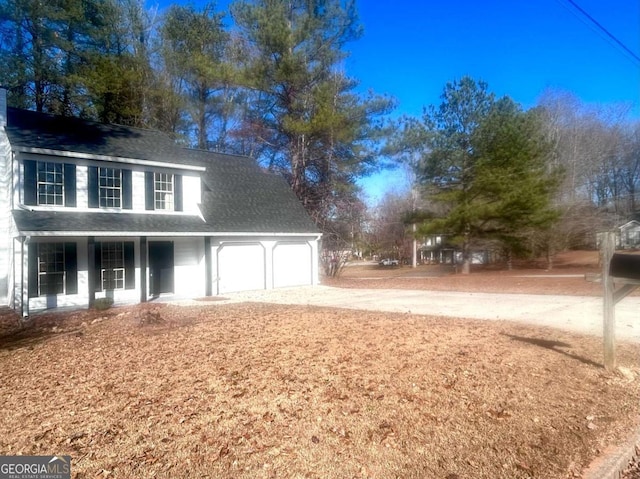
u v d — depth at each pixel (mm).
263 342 7824
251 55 28875
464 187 23828
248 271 19344
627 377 5582
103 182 15812
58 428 4242
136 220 15961
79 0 24234
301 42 26594
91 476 3352
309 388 5164
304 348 7234
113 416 4492
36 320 12430
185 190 18062
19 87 23781
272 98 28812
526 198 20297
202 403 4777
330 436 3932
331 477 3291
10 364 6969
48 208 14508
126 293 16125
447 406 4605
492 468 3449
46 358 7301
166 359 6785
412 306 13031
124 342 8305
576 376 5629
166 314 12031
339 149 27422
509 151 21516
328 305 13727
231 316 11422
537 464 3529
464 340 7715
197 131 30906
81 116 25609
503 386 5211
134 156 16391
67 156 14789
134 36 29047
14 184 13883
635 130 35094
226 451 3686
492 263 35969
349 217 28281
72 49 24266
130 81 26438
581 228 27094
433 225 23141
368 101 26844
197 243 18219
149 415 4492
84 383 5691
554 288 17109
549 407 4637
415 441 3846
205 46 30406
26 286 13477
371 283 22438
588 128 32562
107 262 15781
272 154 30406
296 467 3428
